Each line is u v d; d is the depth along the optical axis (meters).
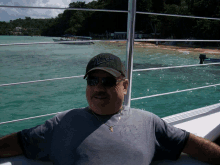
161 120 1.10
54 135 1.01
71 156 0.96
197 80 12.52
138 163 0.96
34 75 14.24
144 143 1.00
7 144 0.99
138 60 22.30
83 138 0.97
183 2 60.72
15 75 14.20
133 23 1.48
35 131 1.01
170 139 1.07
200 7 46.94
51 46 43.56
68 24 116.69
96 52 31.06
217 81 12.21
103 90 0.98
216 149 1.03
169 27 53.66
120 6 76.31
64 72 15.30
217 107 1.71
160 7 68.00
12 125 6.12
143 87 10.83
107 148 0.96
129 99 1.64
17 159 1.03
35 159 1.04
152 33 64.56
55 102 8.45
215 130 1.41
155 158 1.09
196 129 1.39
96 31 88.25
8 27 157.88
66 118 1.04
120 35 72.25
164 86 11.07
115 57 1.05
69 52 30.91
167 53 30.34
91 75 1.00
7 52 29.81
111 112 1.03
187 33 50.62
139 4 64.62
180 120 1.50
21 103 8.28
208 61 18.55
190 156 1.13
